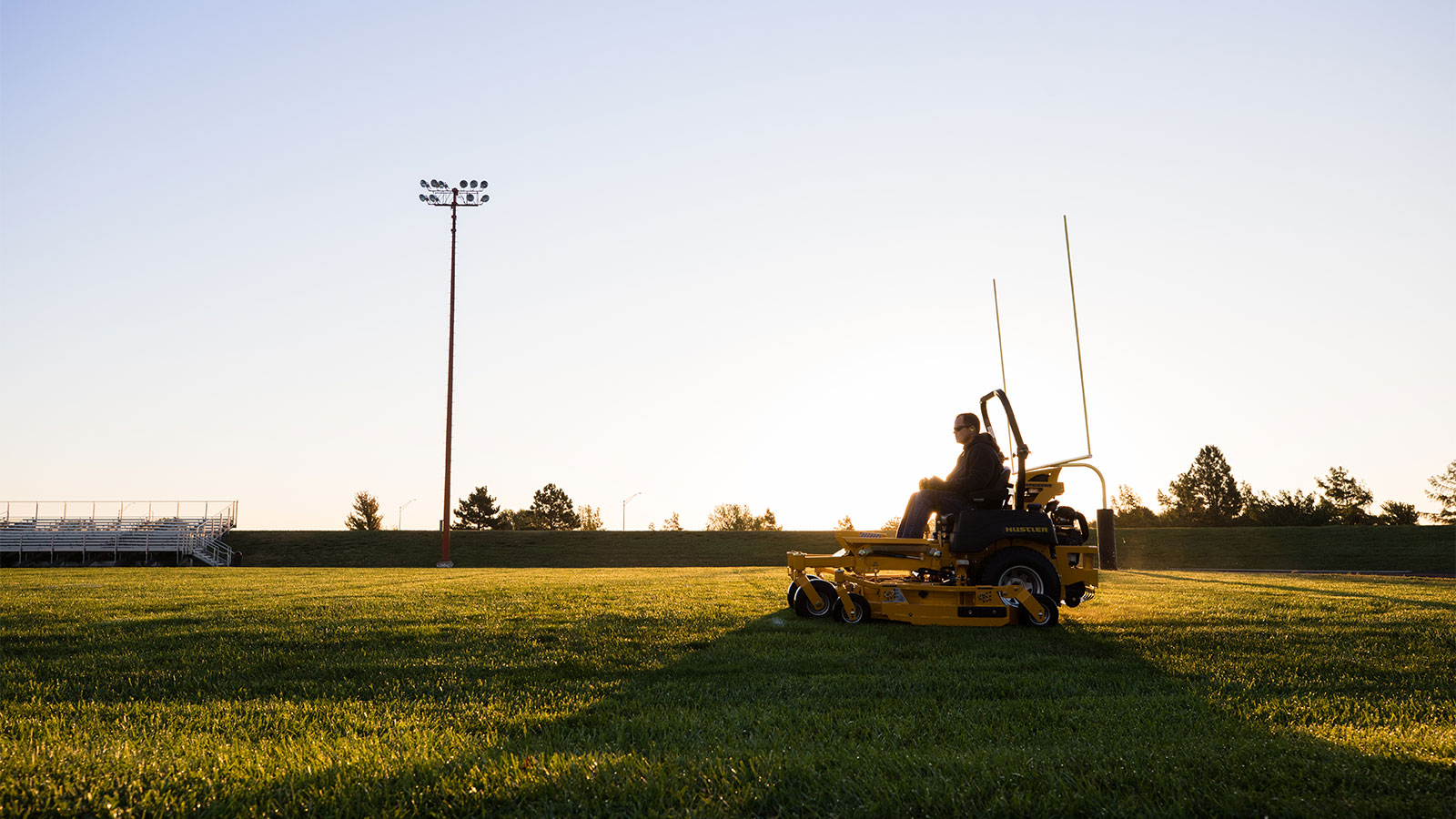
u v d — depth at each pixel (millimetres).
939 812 3271
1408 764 3758
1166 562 40906
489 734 4430
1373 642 7480
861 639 7617
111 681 6031
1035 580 8789
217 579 19250
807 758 3842
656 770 3664
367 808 3316
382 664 6480
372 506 92562
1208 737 4383
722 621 8930
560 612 9734
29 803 3301
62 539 43781
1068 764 3787
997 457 9023
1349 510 79688
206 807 3322
